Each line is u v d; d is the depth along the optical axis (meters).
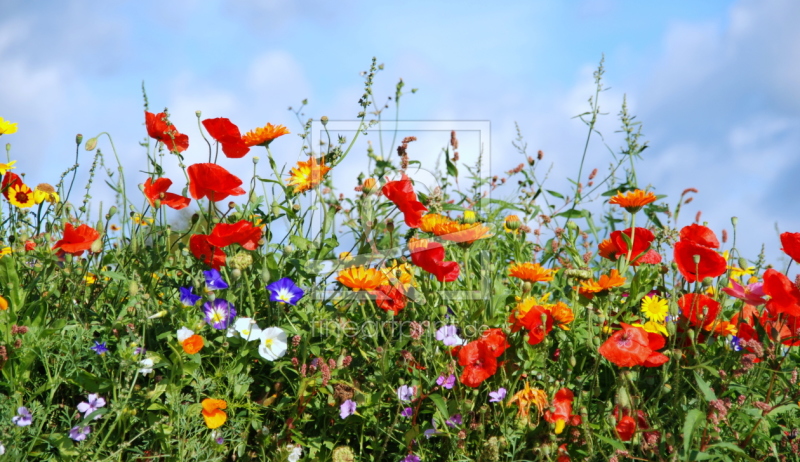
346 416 2.12
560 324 2.16
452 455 2.11
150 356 2.09
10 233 2.34
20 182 2.33
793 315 2.11
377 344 2.20
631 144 2.73
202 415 2.12
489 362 2.10
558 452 2.09
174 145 2.29
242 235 2.18
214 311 2.19
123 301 2.28
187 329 2.10
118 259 2.28
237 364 2.16
